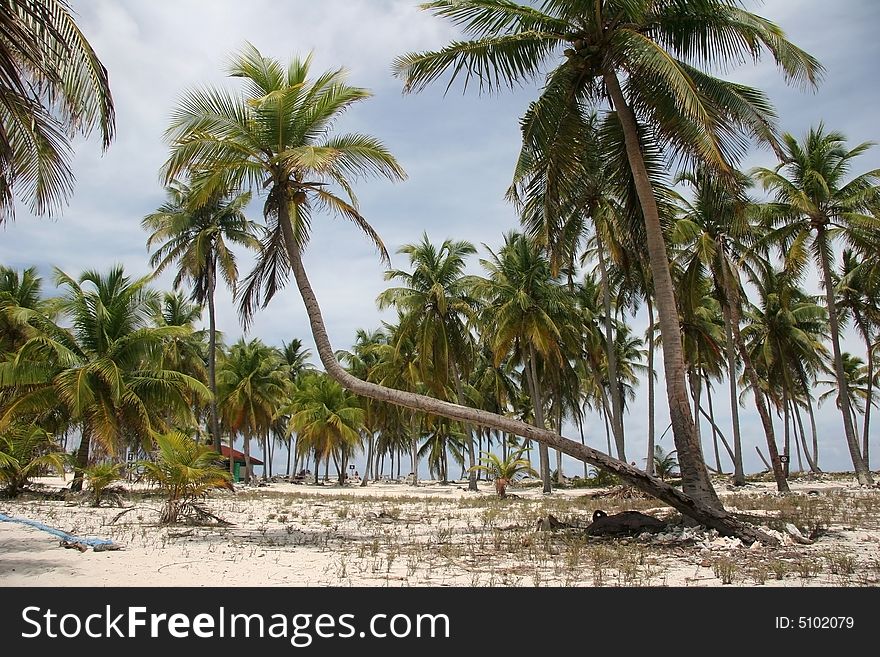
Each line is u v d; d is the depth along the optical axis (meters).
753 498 20.11
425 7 12.59
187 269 30.86
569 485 41.19
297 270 12.94
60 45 8.12
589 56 12.95
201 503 18.16
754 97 12.94
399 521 15.16
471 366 35.12
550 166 13.62
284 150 13.00
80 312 23.00
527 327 28.45
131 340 23.12
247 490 30.80
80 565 8.46
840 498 19.50
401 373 39.31
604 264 27.41
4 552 9.48
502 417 12.16
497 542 10.94
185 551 9.80
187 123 12.54
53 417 25.23
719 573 8.01
